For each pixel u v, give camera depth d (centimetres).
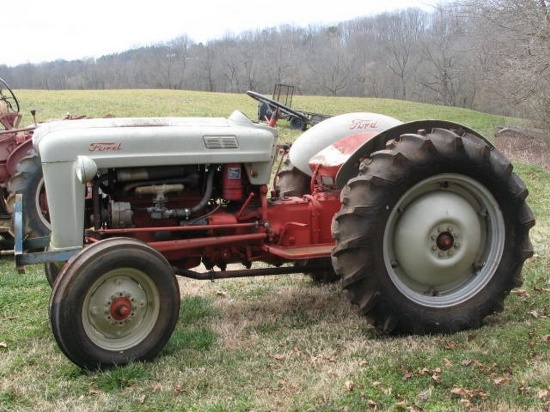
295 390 334
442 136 409
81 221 398
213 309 477
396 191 393
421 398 321
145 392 336
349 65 6825
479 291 423
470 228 419
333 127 514
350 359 371
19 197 409
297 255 432
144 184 412
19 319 466
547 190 1186
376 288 394
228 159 421
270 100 484
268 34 7419
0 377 360
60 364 374
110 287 362
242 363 371
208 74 7069
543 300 475
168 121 436
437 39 5875
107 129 402
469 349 380
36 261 392
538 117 2106
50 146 387
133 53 7431
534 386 331
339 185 436
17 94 4047
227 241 432
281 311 472
